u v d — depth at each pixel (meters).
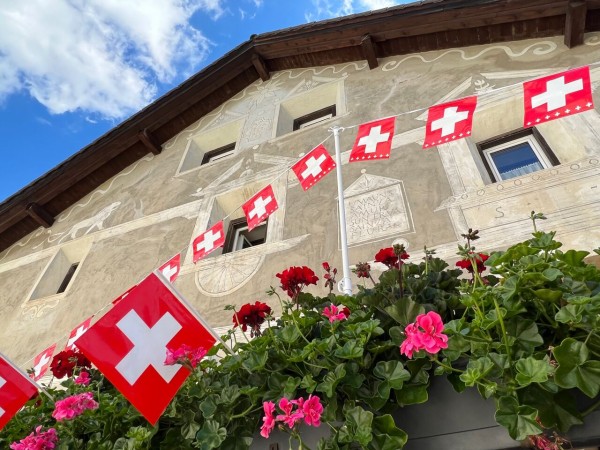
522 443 1.15
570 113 2.29
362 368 1.43
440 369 1.26
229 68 7.67
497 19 4.98
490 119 4.33
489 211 3.34
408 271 1.97
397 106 5.14
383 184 4.13
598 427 1.08
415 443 1.26
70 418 1.72
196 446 1.51
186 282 4.37
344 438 1.25
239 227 5.33
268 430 1.29
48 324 5.09
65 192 7.64
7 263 7.17
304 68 7.47
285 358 1.56
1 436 2.22
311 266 3.71
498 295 1.36
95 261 5.73
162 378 1.70
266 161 5.62
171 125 7.83
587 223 2.86
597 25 4.50
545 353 1.23
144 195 6.62
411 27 5.70
